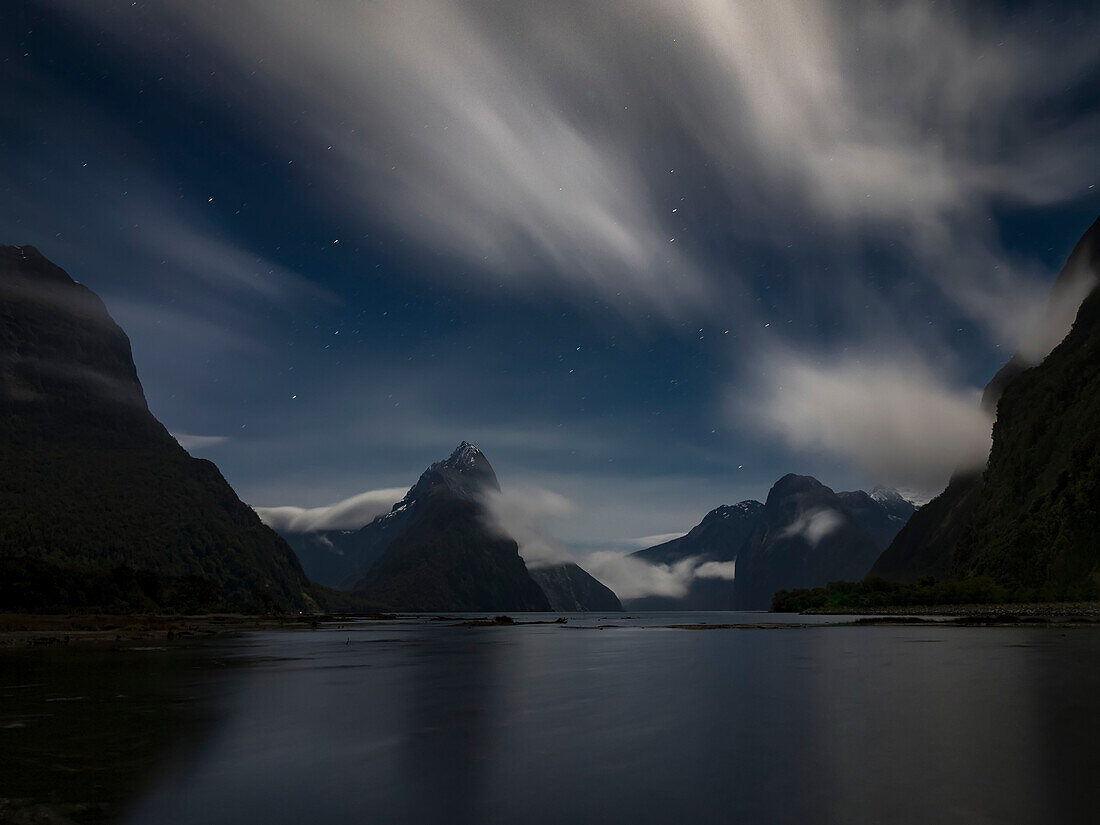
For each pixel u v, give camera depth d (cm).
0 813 1357
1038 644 5772
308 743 2009
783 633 9194
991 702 2625
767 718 2369
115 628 10519
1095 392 18650
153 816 1338
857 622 12562
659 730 2175
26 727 2295
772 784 1516
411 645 7369
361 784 1555
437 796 1455
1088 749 1814
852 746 1886
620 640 8219
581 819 1297
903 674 3669
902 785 1488
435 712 2592
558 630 12219
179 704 2828
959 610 15738
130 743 2019
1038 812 1295
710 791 1471
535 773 1642
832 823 1251
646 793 1462
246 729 2244
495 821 1295
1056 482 17138
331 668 4497
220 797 1461
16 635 8162
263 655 5719
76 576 14338
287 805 1401
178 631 10344
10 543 19588
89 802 1429
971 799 1381
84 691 3250
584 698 2953
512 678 3822
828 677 3606
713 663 4662
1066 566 14950
